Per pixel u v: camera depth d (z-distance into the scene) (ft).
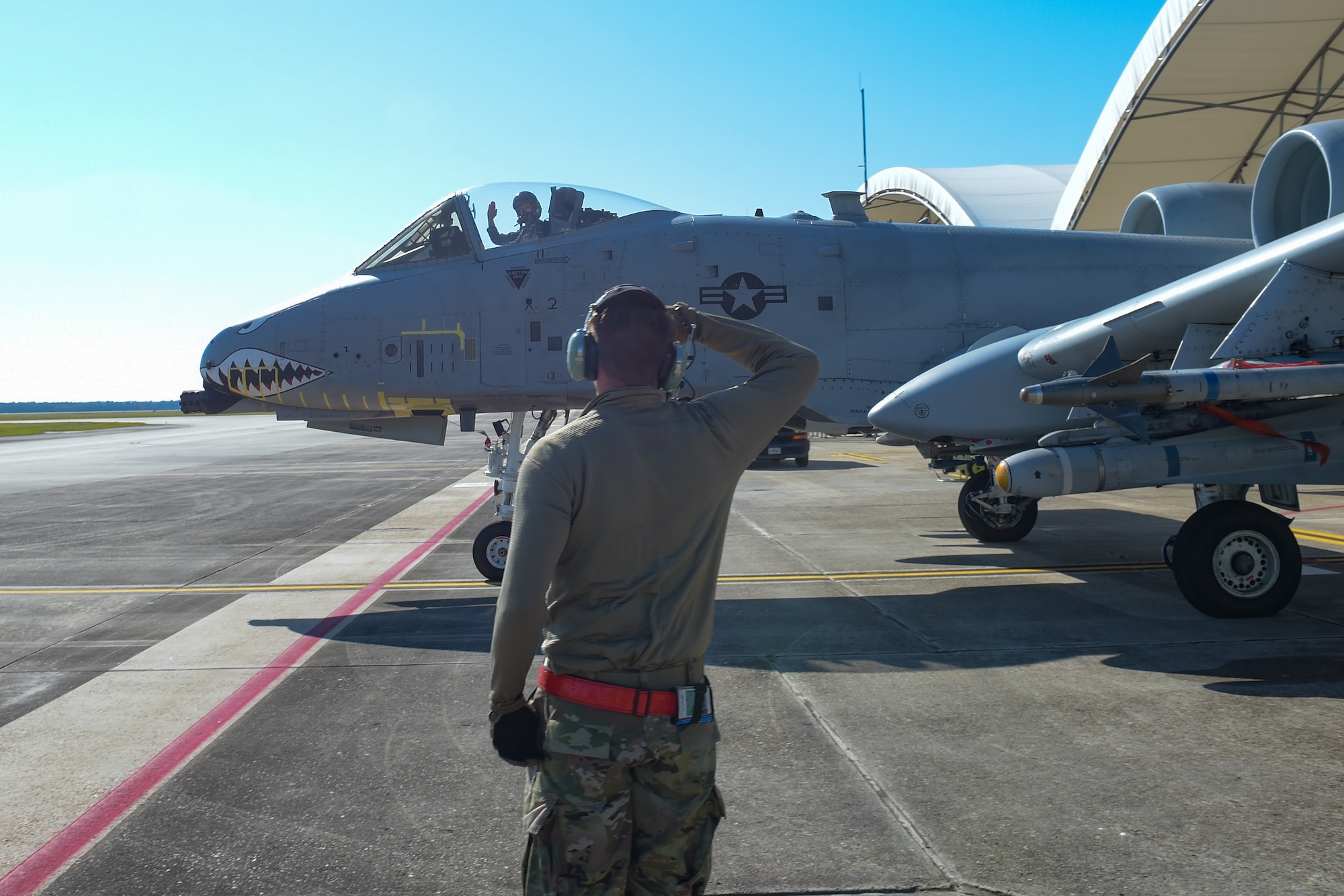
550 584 5.75
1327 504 37.42
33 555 31.63
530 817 5.61
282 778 11.61
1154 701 13.84
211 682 15.99
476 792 11.07
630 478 5.50
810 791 10.85
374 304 24.45
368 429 26.50
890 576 24.48
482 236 24.90
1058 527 33.06
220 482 61.00
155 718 14.07
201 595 24.18
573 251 24.62
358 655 17.66
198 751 12.60
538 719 5.57
